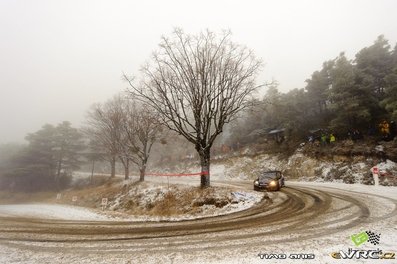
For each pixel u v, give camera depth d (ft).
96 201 103.04
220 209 52.11
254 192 62.03
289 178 114.62
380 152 91.71
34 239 34.99
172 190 70.08
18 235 37.73
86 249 28.99
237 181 110.42
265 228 33.53
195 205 56.34
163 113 63.26
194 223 40.73
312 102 127.54
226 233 32.45
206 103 62.28
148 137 100.27
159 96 63.72
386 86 92.73
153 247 28.27
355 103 94.94
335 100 105.70
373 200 47.96
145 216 54.75
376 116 98.17
